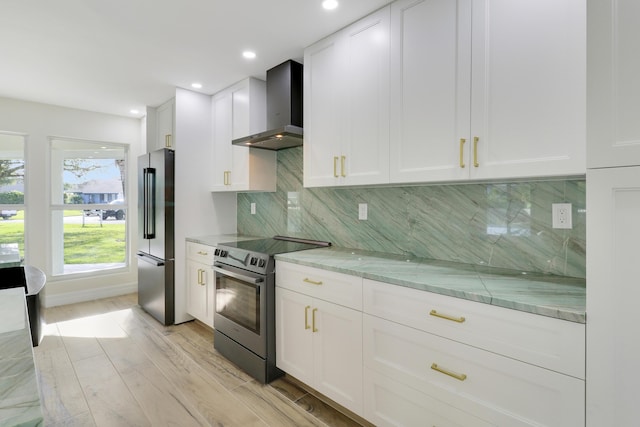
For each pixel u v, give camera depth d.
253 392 2.13
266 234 3.35
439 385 1.41
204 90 3.32
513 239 1.73
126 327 3.20
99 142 4.10
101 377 2.29
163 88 3.23
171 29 2.14
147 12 1.95
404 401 1.54
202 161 3.43
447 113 1.63
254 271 2.29
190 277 3.28
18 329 0.74
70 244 3.99
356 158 2.06
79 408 1.95
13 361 0.59
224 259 2.61
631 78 0.94
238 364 2.44
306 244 2.75
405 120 1.80
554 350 1.11
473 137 1.54
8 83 3.07
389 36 1.87
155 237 3.37
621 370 0.98
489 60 1.49
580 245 1.53
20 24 2.06
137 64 2.68
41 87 3.18
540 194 1.63
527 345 1.17
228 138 3.23
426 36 1.71
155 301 3.37
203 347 2.79
